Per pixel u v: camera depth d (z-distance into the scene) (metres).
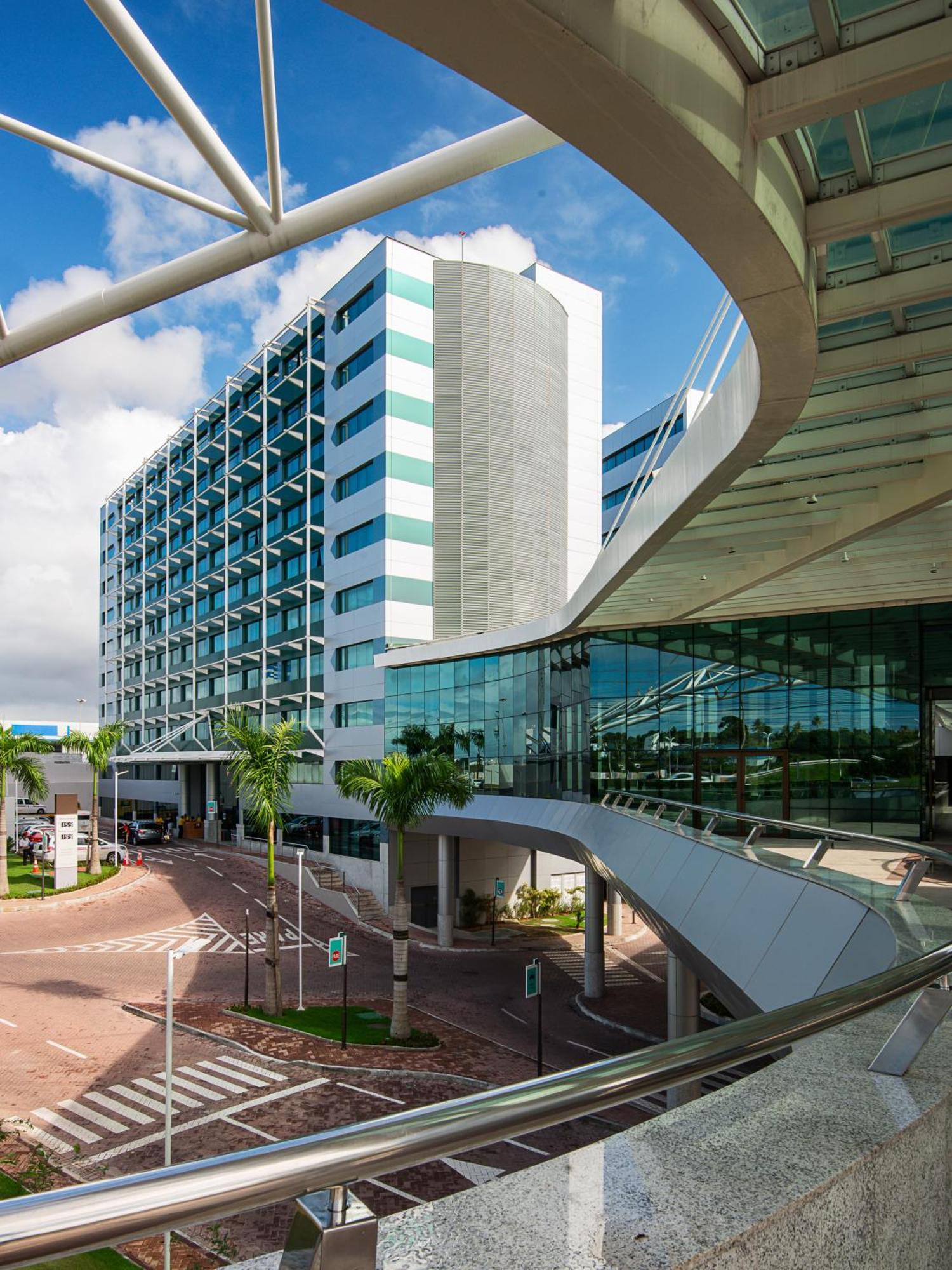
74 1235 1.02
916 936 5.65
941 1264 2.42
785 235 5.72
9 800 77.19
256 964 30.20
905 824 22.28
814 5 4.61
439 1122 1.42
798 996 7.46
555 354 47.22
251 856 52.03
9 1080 18.52
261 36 6.11
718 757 25.17
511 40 3.65
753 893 9.72
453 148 6.93
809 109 5.00
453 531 42.38
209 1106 17.58
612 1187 1.87
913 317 7.63
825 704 23.66
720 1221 1.72
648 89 4.04
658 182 4.88
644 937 37.38
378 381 42.09
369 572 42.31
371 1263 1.35
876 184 6.11
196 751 60.09
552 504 46.03
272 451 53.06
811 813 23.61
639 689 26.75
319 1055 21.00
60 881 40.84
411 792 23.11
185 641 67.00
